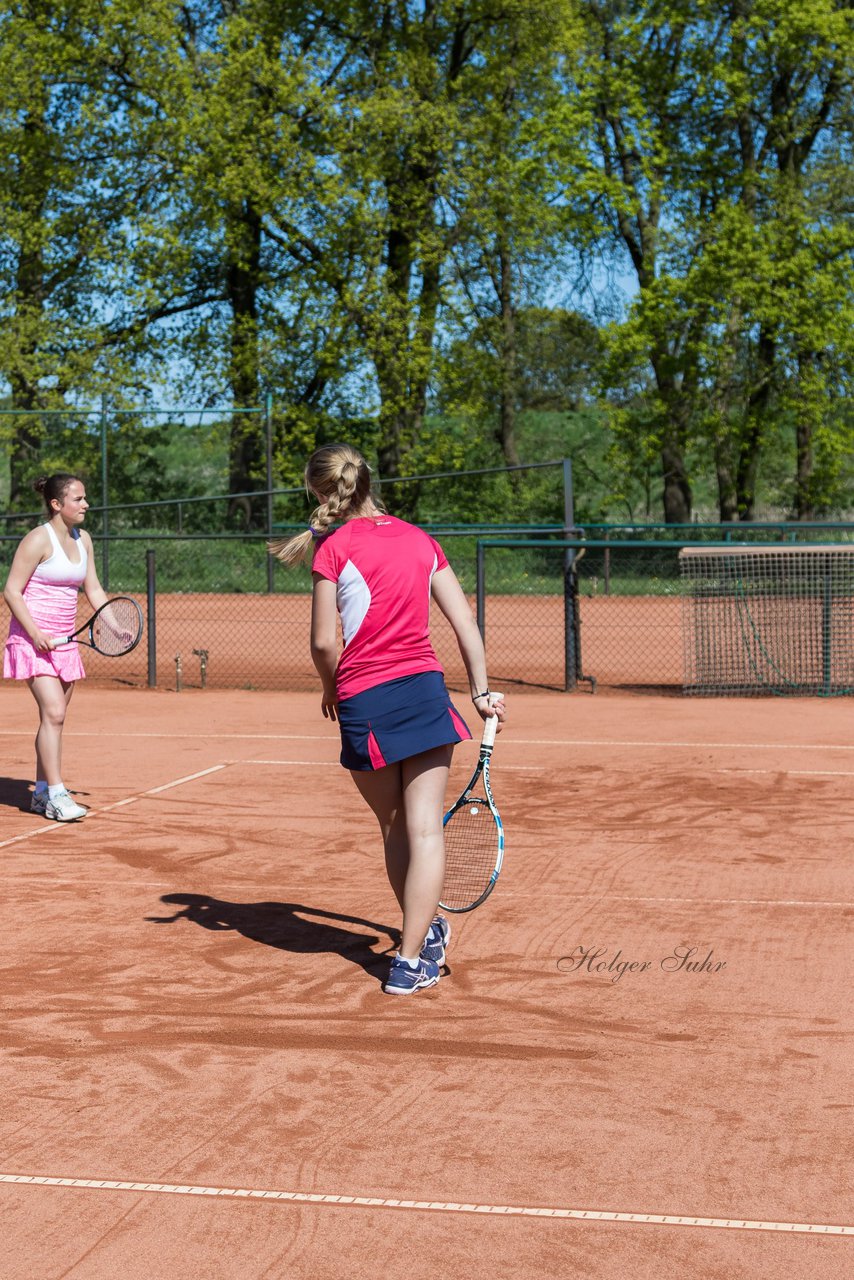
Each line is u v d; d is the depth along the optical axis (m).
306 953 5.45
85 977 5.13
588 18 38.03
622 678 17.34
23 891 6.50
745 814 8.35
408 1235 3.14
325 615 4.88
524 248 37.09
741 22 33.91
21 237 36.75
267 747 11.28
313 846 7.49
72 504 8.23
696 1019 4.64
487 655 20.05
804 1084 4.04
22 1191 3.36
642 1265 3.00
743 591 17.33
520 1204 3.29
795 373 35.22
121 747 11.28
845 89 36.28
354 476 5.02
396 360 34.75
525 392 49.25
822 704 14.70
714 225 34.41
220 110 32.97
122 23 34.34
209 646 20.97
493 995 4.91
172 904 6.24
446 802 8.77
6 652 8.23
